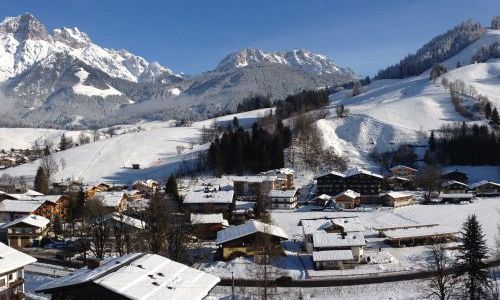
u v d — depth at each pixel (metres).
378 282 70.94
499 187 144.12
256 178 146.62
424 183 149.88
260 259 79.69
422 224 99.06
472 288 59.03
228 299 62.22
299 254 85.75
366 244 84.38
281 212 124.50
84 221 100.94
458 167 178.12
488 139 181.62
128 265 44.66
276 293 65.25
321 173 162.88
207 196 122.06
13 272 54.03
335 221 94.19
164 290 41.44
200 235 96.69
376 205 132.38
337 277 73.44
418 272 74.50
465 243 60.78
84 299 40.56
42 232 97.88
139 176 184.88
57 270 77.69
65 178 185.12
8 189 155.25
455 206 125.19
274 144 169.75
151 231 79.44
